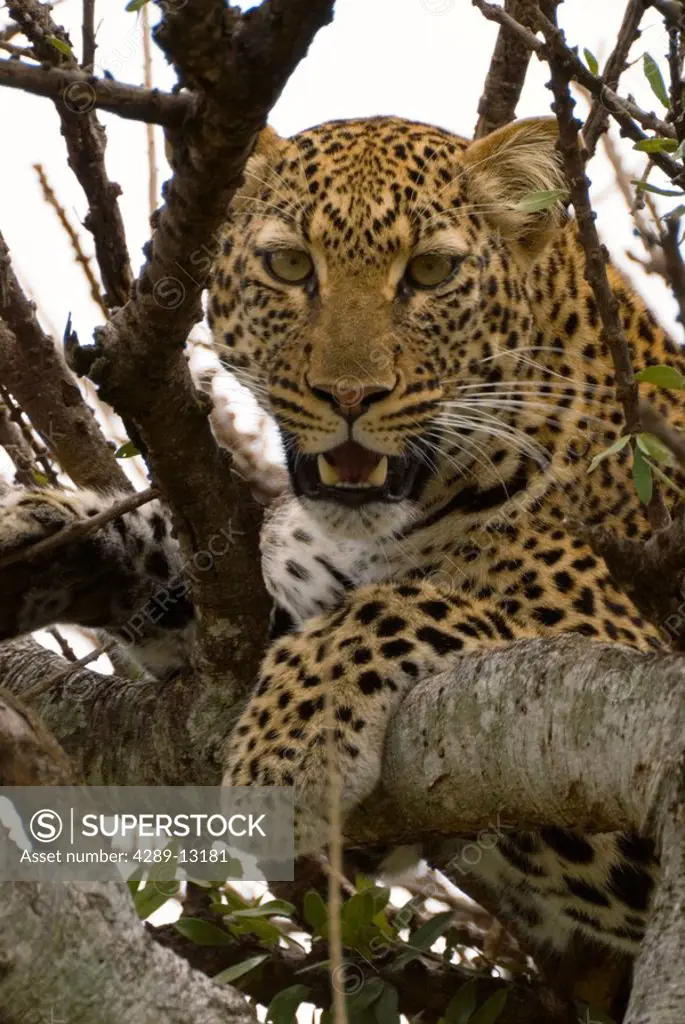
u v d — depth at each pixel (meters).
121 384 6.87
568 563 9.35
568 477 9.66
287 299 9.98
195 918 8.05
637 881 8.20
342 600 8.90
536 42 6.92
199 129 5.68
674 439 6.40
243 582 7.85
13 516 8.90
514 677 6.11
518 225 10.27
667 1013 4.46
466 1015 7.83
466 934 9.40
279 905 8.02
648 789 5.22
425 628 8.16
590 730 5.62
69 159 8.34
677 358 10.59
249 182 10.34
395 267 9.83
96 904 4.88
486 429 9.52
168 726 8.31
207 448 7.33
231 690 8.23
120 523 9.11
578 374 10.04
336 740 7.54
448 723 6.48
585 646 5.90
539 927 8.91
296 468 9.73
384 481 9.44
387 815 7.14
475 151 10.31
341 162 10.16
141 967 4.90
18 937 4.68
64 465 10.12
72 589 9.05
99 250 8.49
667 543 6.03
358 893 7.73
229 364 10.48
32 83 5.39
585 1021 7.99
